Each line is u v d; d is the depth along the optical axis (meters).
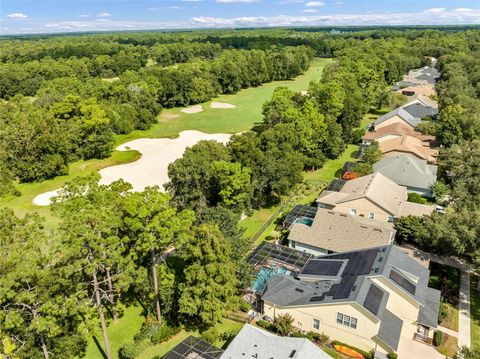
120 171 73.00
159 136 94.50
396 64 149.88
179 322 34.69
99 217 28.02
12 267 24.44
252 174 54.91
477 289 38.53
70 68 145.00
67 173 71.44
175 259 43.50
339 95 83.50
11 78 128.88
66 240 26.52
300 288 34.34
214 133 96.25
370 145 72.38
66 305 25.05
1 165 65.94
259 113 115.50
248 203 54.03
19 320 23.09
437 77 139.00
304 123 68.75
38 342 27.89
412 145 69.62
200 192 50.81
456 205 47.53
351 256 37.03
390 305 32.78
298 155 60.81
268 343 27.41
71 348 29.92
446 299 36.94
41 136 67.00
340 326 31.27
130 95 106.75
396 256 35.50
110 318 35.78
